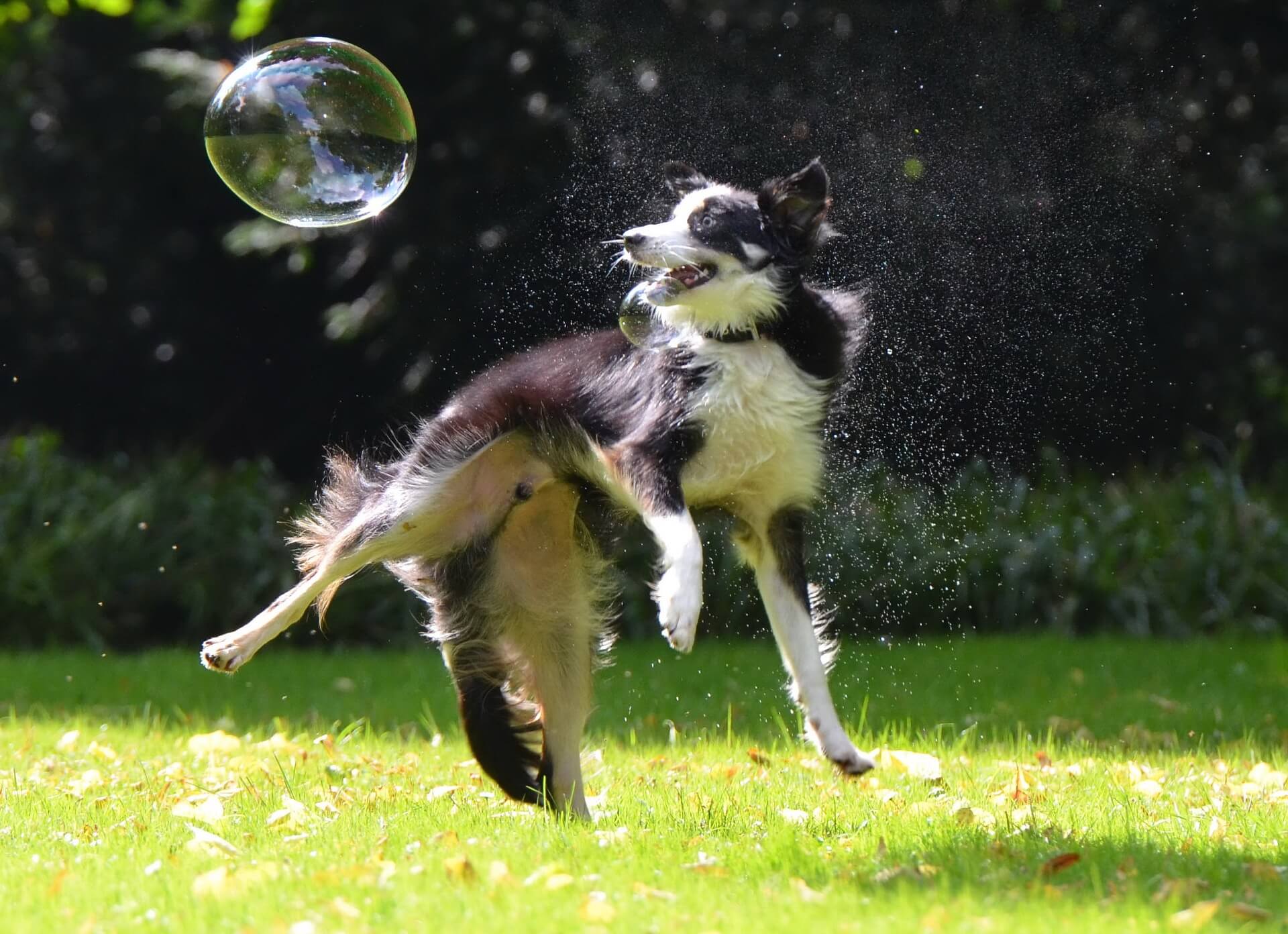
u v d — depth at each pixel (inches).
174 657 561.3
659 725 410.3
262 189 308.3
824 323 283.3
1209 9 695.1
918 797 291.4
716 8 633.0
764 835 247.4
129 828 255.9
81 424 808.3
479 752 277.3
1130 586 604.4
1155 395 703.7
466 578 281.1
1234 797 281.6
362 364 737.6
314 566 290.4
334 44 317.1
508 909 194.1
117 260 764.6
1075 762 341.1
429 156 645.3
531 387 284.2
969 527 615.8
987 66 645.3
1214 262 704.4
